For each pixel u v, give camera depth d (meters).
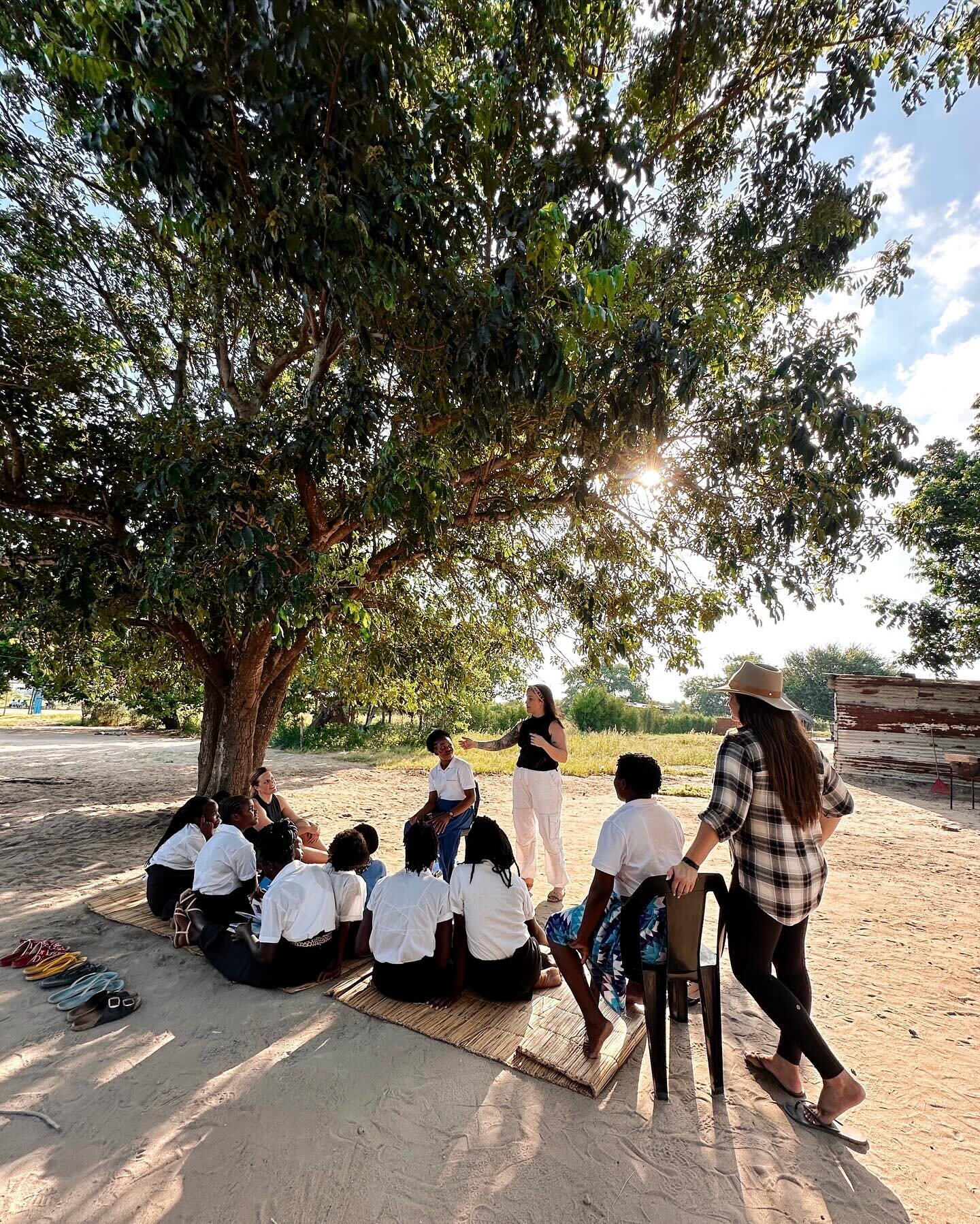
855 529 5.13
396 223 3.45
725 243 5.90
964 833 9.16
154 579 4.61
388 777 13.42
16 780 12.16
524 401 4.26
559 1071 2.80
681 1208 2.13
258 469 4.90
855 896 5.85
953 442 18.31
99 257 6.55
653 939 2.81
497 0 4.53
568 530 7.65
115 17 2.58
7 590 6.37
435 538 4.59
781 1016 2.55
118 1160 2.31
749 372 5.49
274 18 2.70
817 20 4.88
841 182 5.34
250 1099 2.66
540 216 3.56
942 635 18.97
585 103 4.37
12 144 5.54
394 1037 3.15
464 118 4.18
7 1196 2.13
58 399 5.88
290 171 3.31
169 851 4.70
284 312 6.77
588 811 10.10
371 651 7.54
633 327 4.13
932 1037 3.35
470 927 3.43
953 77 4.90
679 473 6.04
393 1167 2.29
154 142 3.03
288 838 4.16
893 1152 2.45
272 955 3.58
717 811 2.55
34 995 3.57
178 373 7.89
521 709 24.39
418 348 4.35
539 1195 2.17
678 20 4.66
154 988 3.66
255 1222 2.05
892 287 5.74
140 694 11.25
